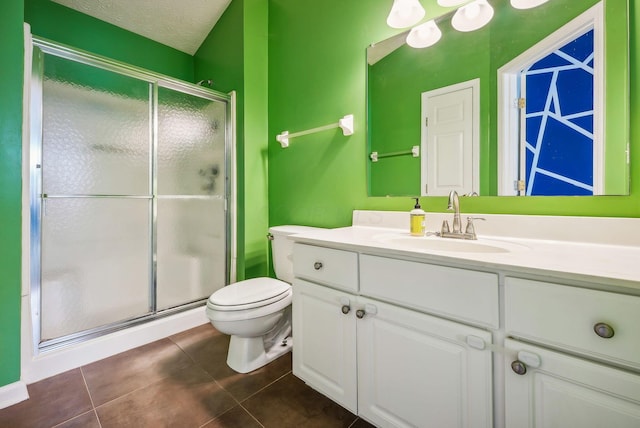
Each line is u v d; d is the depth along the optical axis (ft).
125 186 5.61
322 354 3.75
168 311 6.15
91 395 4.09
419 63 4.45
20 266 4.07
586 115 3.12
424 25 4.36
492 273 2.37
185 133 6.41
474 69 3.92
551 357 2.09
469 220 3.65
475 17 3.91
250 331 4.50
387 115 4.84
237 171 6.88
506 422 2.31
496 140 3.74
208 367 4.82
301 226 6.11
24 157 4.27
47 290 4.74
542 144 3.41
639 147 2.87
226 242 7.10
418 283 2.80
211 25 7.57
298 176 6.34
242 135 6.64
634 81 2.89
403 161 4.66
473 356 2.47
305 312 3.98
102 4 6.63
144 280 5.91
